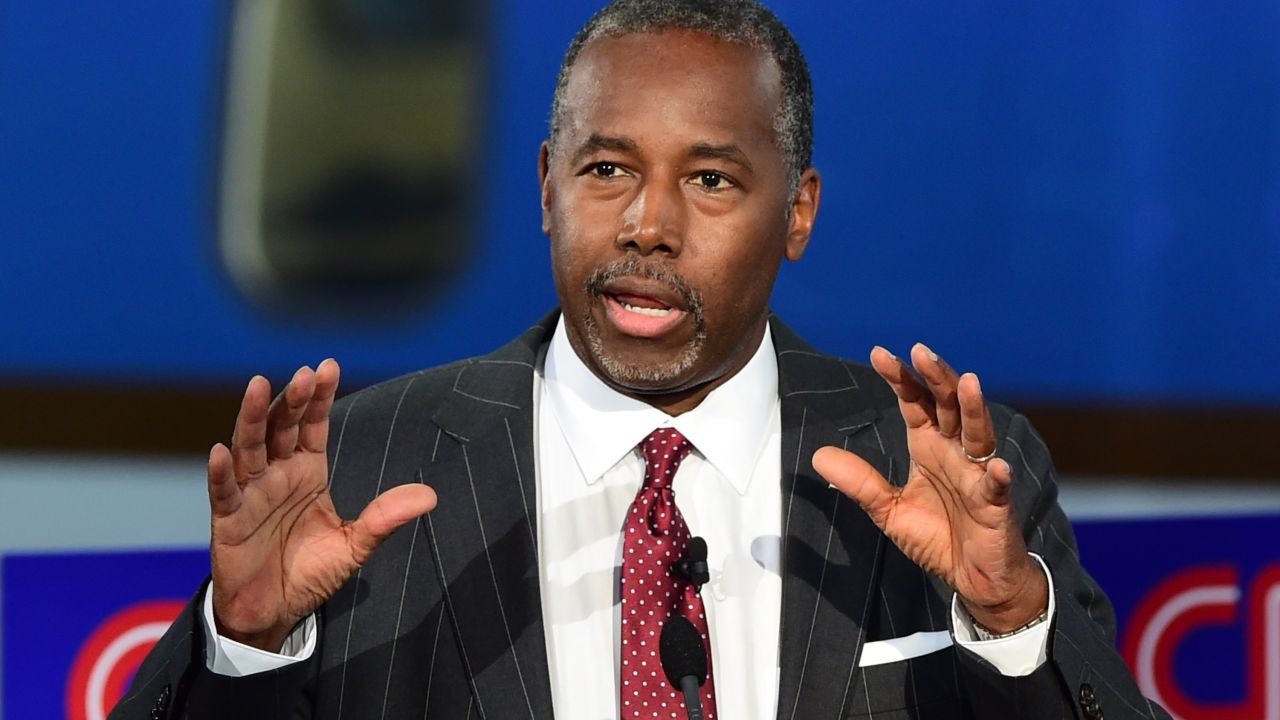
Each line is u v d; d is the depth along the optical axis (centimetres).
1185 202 965
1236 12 962
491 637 539
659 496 561
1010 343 958
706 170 542
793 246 609
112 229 906
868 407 613
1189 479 978
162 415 911
